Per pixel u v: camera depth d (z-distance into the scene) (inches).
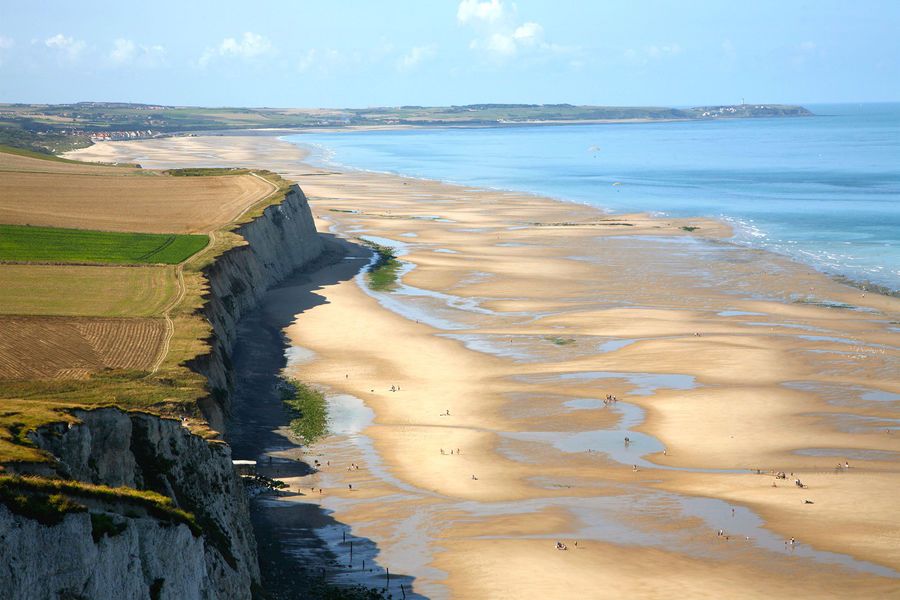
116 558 1225.4
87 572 1176.8
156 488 1619.1
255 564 1732.3
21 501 1148.5
